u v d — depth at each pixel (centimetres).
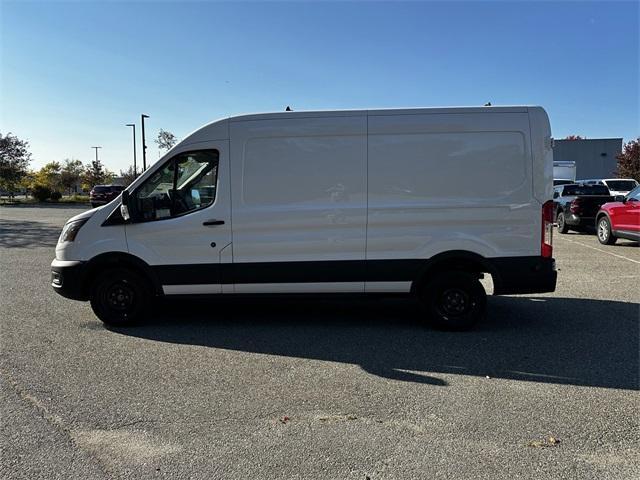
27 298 800
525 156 595
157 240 625
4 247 1454
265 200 614
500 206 597
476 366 500
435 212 602
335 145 607
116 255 626
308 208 611
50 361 515
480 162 598
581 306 739
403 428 372
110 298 639
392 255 611
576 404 413
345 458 332
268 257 619
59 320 672
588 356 528
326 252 614
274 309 732
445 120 599
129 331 622
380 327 639
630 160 4147
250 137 613
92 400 421
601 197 1661
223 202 616
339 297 622
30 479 310
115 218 627
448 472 316
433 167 600
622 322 655
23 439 357
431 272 618
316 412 399
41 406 410
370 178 605
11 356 530
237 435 363
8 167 4725
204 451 341
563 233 1778
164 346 564
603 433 364
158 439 357
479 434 363
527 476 312
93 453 339
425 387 448
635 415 393
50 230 1981
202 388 446
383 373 482
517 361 514
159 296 632
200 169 622
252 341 582
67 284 629
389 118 603
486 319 671
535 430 369
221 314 704
